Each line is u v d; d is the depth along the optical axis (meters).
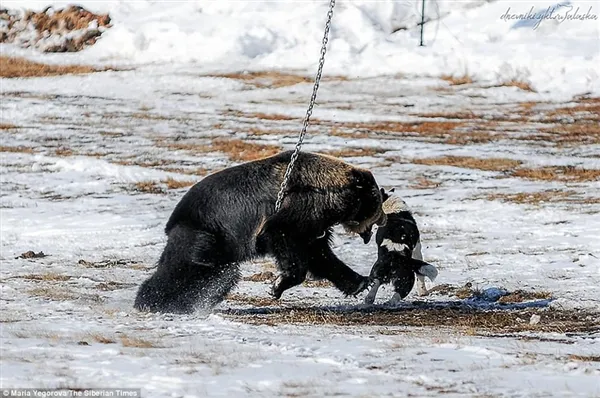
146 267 31.06
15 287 26.03
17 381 11.40
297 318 20.48
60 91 82.62
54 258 33.03
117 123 70.69
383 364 13.52
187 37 94.81
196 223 21.03
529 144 63.31
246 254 21.16
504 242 34.88
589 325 19.91
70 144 63.19
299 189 20.92
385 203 23.47
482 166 55.81
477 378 12.36
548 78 82.62
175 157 59.44
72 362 13.03
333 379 12.24
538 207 42.69
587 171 53.25
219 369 12.77
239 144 63.44
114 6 100.88
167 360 13.42
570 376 12.62
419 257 24.00
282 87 83.75
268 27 96.12
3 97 79.94
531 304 22.98
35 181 51.62
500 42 90.31
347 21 95.69
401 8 97.06
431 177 52.47
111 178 52.41
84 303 22.64
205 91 82.81
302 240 21.12
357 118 72.44
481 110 75.50
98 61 93.12
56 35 97.56
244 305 23.23
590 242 34.31
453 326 19.80
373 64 88.50
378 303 23.55
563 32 91.12
